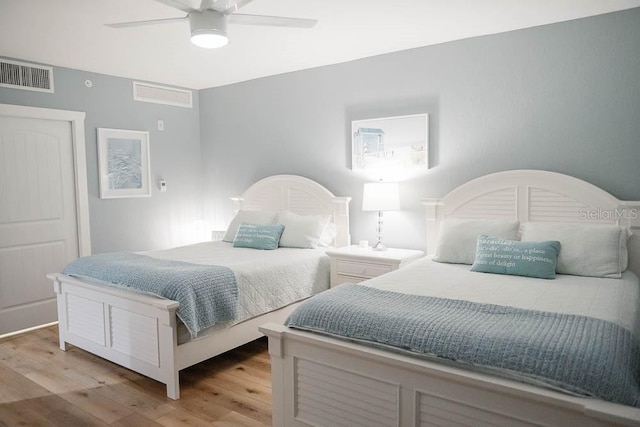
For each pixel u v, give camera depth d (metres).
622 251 2.97
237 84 5.21
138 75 4.77
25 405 2.71
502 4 2.96
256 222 4.53
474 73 3.70
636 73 3.11
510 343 1.68
